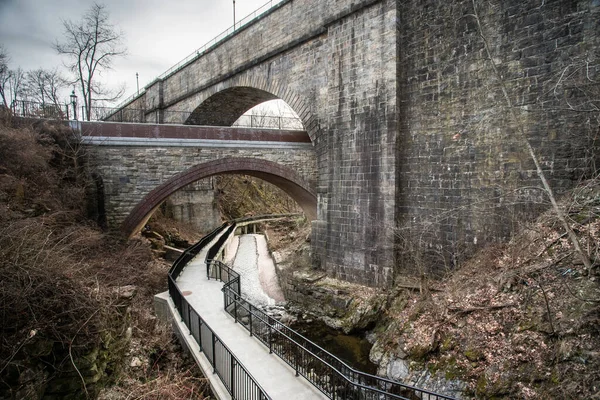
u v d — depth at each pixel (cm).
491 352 853
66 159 1458
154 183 1625
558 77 1038
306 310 1558
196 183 3186
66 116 1603
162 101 3338
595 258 800
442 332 995
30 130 1326
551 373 718
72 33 2862
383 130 1402
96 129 1529
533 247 996
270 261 2530
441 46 1280
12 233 672
